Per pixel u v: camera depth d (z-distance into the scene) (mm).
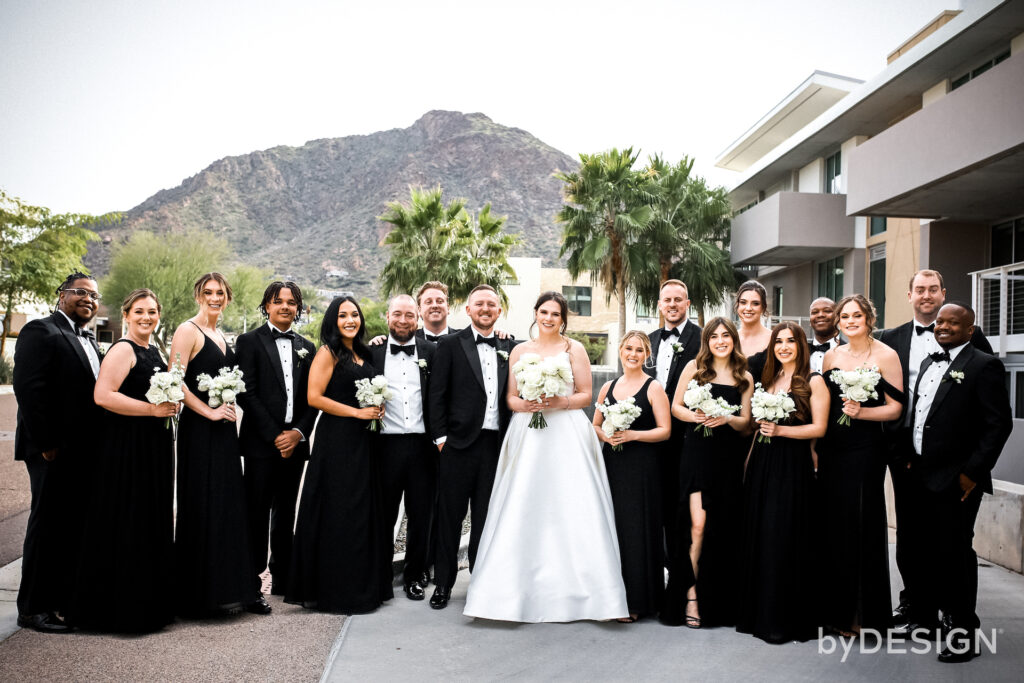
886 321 16984
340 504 4766
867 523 4387
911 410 4660
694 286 23047
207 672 3641
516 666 3828
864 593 4352
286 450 4848
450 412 5051
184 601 4473
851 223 18453
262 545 4883
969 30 12078
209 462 4535
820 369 5617
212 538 4473
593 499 4742
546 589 4574
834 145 19031
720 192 23141
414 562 5156
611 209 22562
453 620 4590
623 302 22703
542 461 4812
